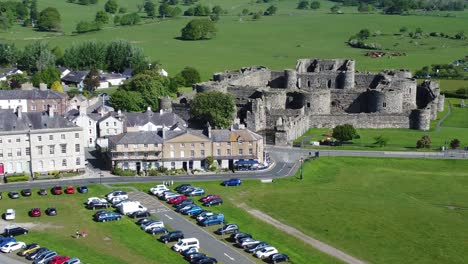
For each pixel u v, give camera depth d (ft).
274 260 593.83
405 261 618.03
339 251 632.38
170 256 602.03
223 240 640.99
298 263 598.34
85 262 581.94
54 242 625.41
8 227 642.63
